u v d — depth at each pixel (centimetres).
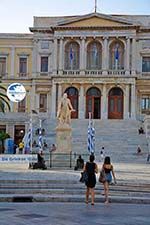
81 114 8006
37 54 8375
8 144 6469
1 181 2512
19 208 1997
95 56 8188
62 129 3659
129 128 6384
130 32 8038
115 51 8162
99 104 8050
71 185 2484
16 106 8275
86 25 8088
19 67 8475
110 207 2064
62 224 1619
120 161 4822
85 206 2084
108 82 7975
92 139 5475
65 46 8225
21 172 3105
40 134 5809
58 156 3584
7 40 8506
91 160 2134
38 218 1734
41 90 8325
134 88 7962
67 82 8038
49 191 2380
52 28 8162
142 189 2444
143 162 4722
